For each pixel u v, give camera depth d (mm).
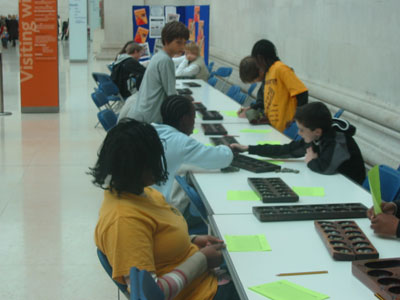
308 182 2998
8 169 5906
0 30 24328
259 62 4582
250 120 4684
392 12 4664
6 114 8992
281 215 2385
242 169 3262
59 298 3268
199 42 10930
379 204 2193
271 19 8328
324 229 2197
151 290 1563
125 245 1728
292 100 4465
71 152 6660
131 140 1779
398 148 4730
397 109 4668
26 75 9023
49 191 5211
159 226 1866
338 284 1799
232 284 2170
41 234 4207
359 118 5289
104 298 3277
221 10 12344
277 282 1819
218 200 2693
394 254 2031
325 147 3188
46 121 8516
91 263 3738
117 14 17750
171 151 2855
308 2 6656
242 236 2215
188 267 1903
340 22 5738
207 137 4148
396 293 1650
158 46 12008
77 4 17609
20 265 3684
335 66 5914
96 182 1871
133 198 1839
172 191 3111
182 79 8414
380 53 4910
